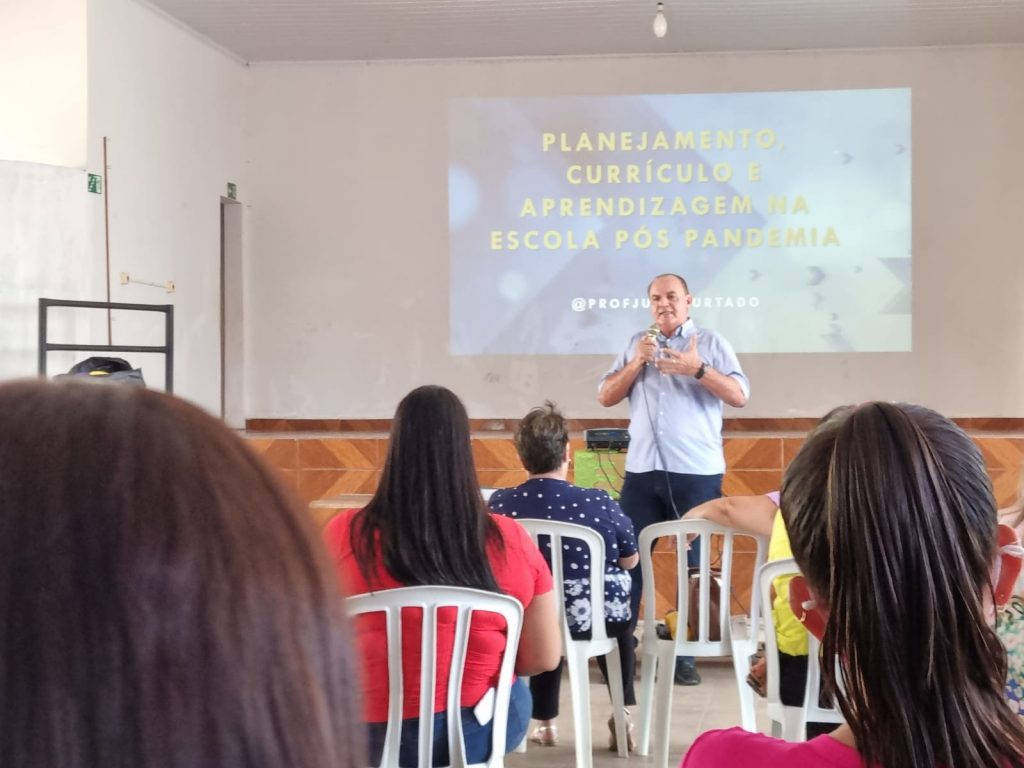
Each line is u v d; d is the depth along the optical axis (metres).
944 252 7.03
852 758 0.75
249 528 0.32
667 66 7.13
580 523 2.96
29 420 0.31
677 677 4.13
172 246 6.34
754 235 7.05
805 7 6.36
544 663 2.23
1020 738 0.73
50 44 5.39
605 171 7.14
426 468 1.97
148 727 0.29
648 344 4.07
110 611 0.29
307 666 0.32
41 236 4.91
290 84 7.38
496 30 6.75
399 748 1.98
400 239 7.34
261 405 7.44
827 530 0.77
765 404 7.07
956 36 6.84
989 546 0.75
